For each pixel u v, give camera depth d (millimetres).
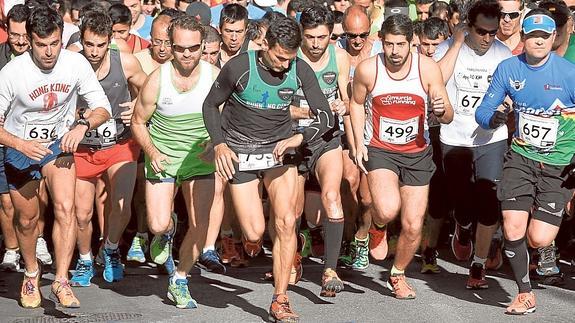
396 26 15328
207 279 17812
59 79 14766
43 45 14320
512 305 15430
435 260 18281
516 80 15305
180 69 14875
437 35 19000
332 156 16500
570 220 19281
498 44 17266
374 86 15812
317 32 16281
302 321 14914
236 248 19000
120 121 16953
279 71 14094
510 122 18234
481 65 17203
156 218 15219
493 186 17047
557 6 17703
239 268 18812
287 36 13672
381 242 18391
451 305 15938
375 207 15773
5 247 18172
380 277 17969
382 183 15781
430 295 16609
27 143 14258
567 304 16062
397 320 14984
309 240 19328
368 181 16062
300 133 14141
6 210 17078
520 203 15289
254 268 18812
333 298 16375
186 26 14406
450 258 19609
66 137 14391
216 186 17516
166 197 15336
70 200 15000
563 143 15305
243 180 14672
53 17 14375
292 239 14586
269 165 14570
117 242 17531
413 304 15977
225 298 16406
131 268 18641
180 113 15008
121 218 17328
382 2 24875
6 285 17109
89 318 15117
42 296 16422
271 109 14375
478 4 16906
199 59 15008
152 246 17297
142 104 14961
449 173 17719
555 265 17391
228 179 13992
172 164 15273
